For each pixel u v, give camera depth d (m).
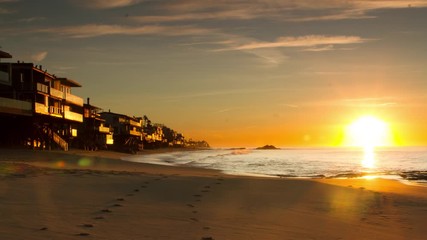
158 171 36.44
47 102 69.50
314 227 13.16
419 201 20.05
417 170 59.84
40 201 14.95
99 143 108.69
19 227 10.98
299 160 102.31
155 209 14.77
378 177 43.31
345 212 16.12
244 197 18.83
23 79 66.25
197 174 34.25
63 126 83.12
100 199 16.22
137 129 169.62
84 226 11.57
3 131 62.75
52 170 27.14
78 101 87.31
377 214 16.00
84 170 29.69
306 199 19.05
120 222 12.33
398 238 12.32
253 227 12.70
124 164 47.28
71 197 16.25
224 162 83.12
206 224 12.73
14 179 20.48
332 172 52.88
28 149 58.69
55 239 10.02
